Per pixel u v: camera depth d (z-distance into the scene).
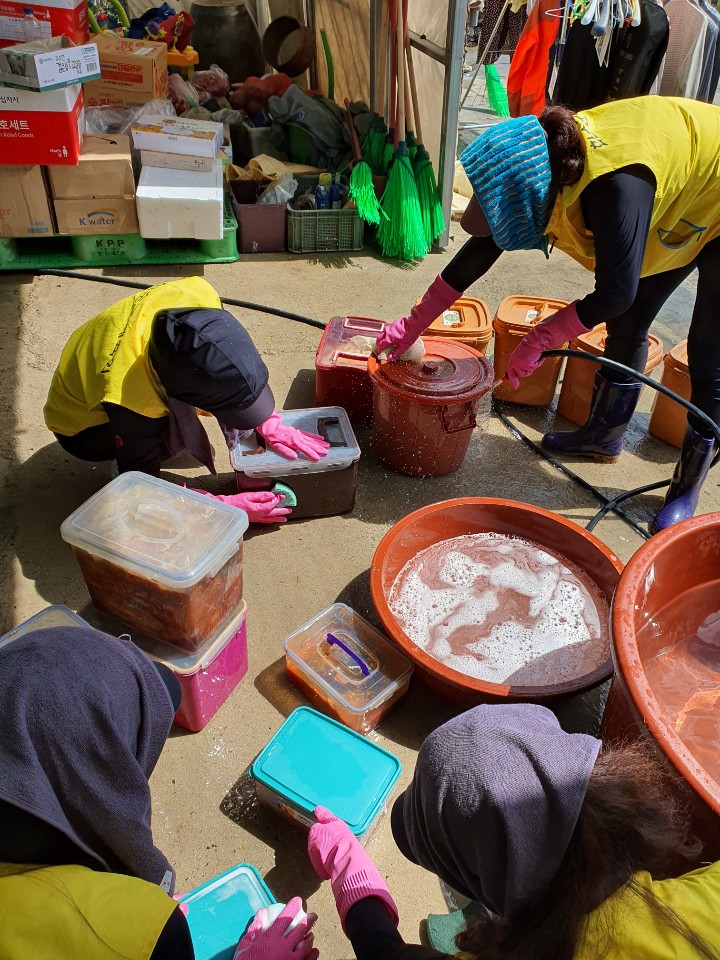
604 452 2.71
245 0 5.89
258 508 2.20
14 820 0.89
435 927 1.39
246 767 1.68
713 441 2.22
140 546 1.50
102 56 3.93
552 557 2.14
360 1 4.49
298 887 1.48
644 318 2.36
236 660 1.78
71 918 0.85
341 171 4.17
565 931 0.75
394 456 2.55
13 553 2.16
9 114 3.21
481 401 2.99
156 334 1.79
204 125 3.94
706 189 1.94
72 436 2.21
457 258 2.20
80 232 3.64
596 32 3.23
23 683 0.89
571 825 0.77
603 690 1.92
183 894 1.45
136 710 0.99
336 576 2.18
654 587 1.61
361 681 1.76
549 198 1.87
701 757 1.50
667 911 0.74
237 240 4.07
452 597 2.02
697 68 3.73
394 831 1.07
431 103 4.05
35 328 3.23
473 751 0.83
